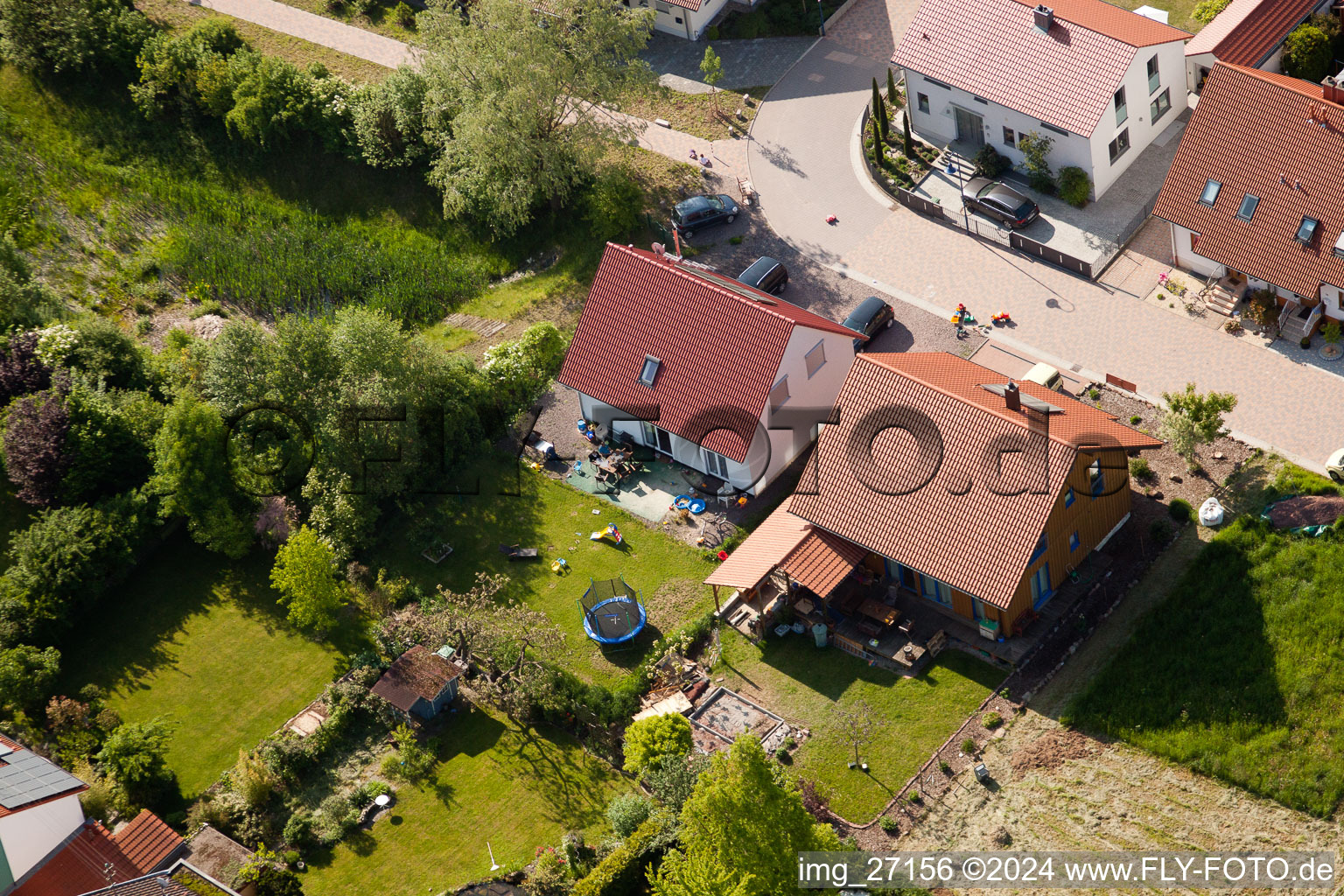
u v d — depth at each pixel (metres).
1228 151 62.16
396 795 51.56
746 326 58.44
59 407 63.25
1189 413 55.25
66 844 48.12
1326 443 57.03
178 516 63.91
